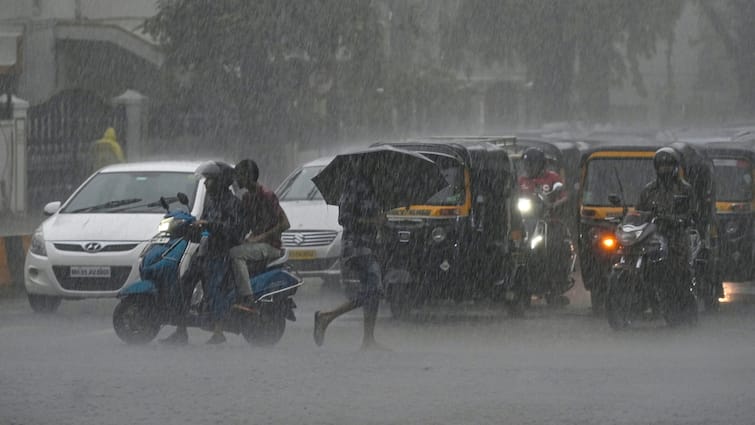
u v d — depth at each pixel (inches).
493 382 975.0
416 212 1585.9
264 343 1290.6
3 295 1838.1
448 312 1695.4
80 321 1535.4
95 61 3695.9
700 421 822.5
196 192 1660.9
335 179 1270.9
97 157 3287.4
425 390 936.3
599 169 1710.1
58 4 3846.0
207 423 812.6
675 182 1501.0
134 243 1569.9
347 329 1494.8
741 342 1376.7
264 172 3366.1
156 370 1026.7
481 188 1601.9
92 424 808.3
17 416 831.1
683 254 1485.0
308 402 886.4
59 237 1592.0
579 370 1042.7
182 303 1253.1
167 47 3351.4
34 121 3425.2
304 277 1860.2
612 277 1471.5
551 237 1761.8
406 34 3818.9
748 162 1897.1
